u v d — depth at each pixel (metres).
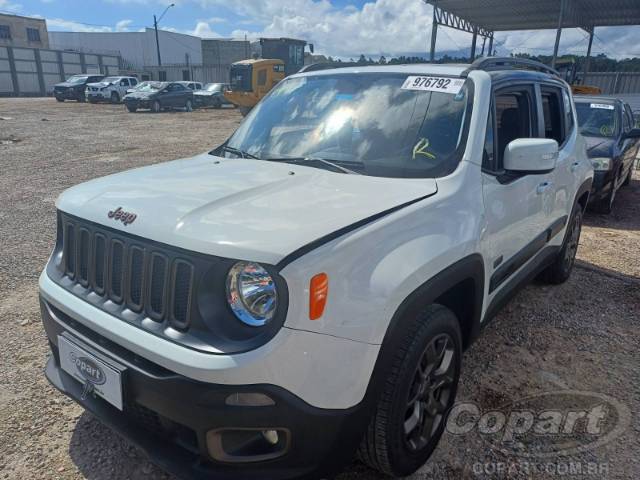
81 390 2.31
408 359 2.12
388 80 3.19
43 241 5.77
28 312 4.00
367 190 2.37
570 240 4.71
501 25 23.39
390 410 2.12
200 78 51.69
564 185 4.07
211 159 3.12
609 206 7.59
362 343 1.90
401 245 2.10
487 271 2.77
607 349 3.63
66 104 32.03
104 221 2.15
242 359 1.74
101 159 11.48
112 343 2.06
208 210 2.05
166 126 19.41
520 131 3.39
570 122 4.49
